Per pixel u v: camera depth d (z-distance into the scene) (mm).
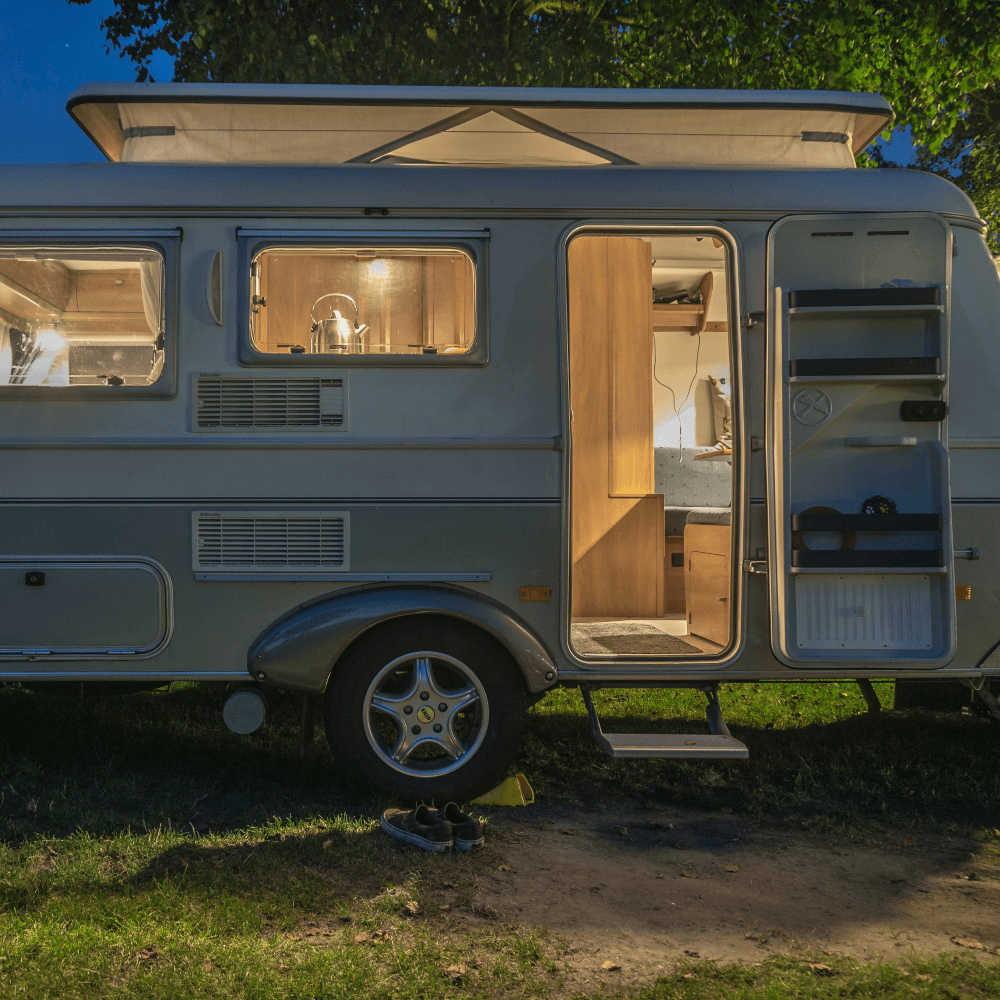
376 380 3594
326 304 3705
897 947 2557
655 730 4680
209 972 2303
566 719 4898
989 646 3635
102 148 4348
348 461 3578
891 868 3121
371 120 3951
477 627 3588
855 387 3582
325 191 3596
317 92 3846
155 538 3543
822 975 2375
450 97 3840
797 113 3971
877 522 3521
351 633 3467
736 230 3652
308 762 4094
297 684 3477
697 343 6367
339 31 9531
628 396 5098
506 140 4043
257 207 3586
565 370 3613
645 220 3641
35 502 3520
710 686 3760
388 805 3492
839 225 3604
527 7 10133
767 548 3590
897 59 9438
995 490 3646
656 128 4027
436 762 3615
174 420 3564
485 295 3604
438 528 3582
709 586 4422
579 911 2734
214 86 3850
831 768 4051
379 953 2432
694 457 6199
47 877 2822
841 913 2771
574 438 5051
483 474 3590
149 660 3539
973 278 3717
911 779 3980
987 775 4055
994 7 8750
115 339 3650
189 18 8883
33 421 3539
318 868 2951
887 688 5770
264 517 3559
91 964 2318
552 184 3643
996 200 15805
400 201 3598
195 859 3002
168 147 3951
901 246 3609
